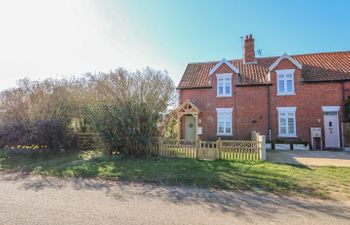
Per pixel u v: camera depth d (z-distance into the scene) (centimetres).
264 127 1881
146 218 466
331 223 440
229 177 781
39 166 1051
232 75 2005
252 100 1938
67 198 602
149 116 1245
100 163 1055
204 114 2044
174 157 1202
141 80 1273
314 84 1798
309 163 1059
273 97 1884
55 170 952
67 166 1020
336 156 1300
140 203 560
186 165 976
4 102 1570
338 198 588
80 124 1783
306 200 576
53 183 769
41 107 1510
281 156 1299
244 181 732
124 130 1197
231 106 1986
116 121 1209
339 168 936
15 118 1454
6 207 532
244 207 529
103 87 1353
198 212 499
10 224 434
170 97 1441
